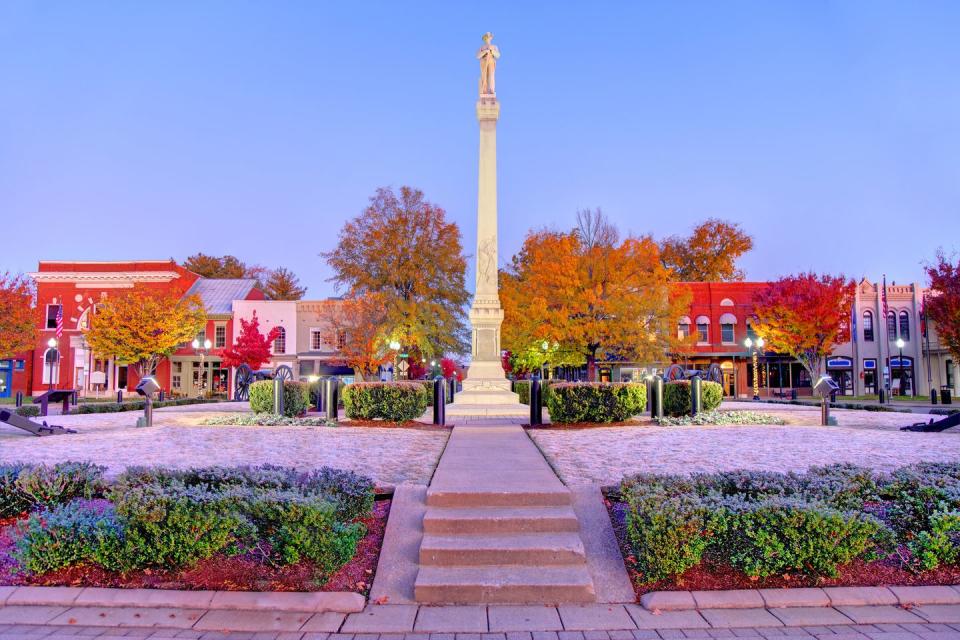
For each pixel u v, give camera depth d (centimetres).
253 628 471
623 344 3094
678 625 477
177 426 1448
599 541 610
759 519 537
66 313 4478
